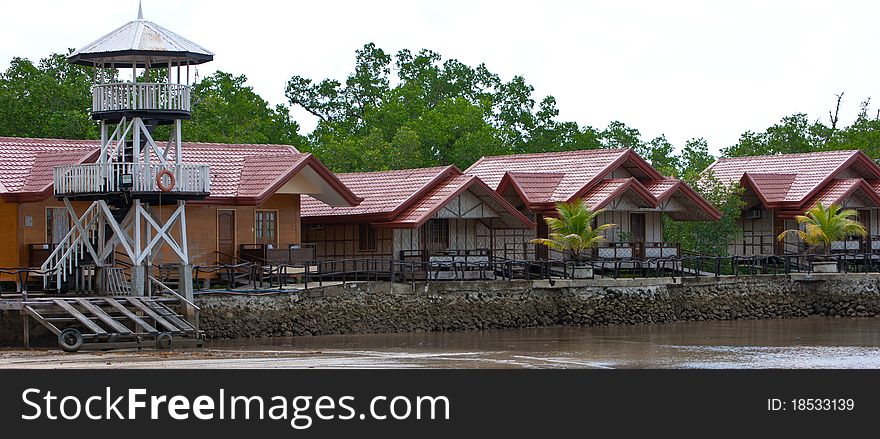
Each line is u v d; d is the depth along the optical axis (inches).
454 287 2181.3
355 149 3309.5
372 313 2097.7
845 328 2288.4
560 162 2635.3
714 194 2817.4
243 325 1975.9
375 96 4023.1
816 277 2578.7
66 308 1770.4
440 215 2362.2
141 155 2001.7
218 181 2214.6
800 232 2682.1
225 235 2219.5
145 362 1625.2
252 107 3346.5
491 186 2610.7
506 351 1840.6
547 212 2488.9
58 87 2977.4
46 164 2080.5
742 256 2657.5
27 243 2037.4
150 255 1945.1
